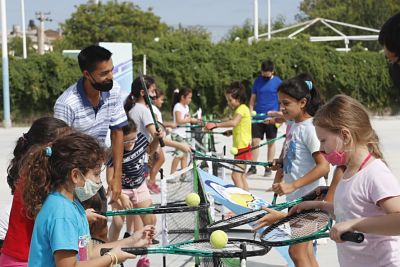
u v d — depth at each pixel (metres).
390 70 3.36
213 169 7.94
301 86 5.21
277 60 29.89
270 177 12.09
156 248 3.62
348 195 3.55
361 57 31.31
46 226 3.38
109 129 6.28
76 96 5.49
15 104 27.47
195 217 5.34
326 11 56.66
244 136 9.77
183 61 28.89
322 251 7.25
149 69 28.59
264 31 55.94
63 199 3.44
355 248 3.55
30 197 3.53
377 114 31.80
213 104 29.39
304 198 4.62
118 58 13.49
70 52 28.12
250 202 5.70
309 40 33.59
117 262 3.53
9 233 3.98
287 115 5.27
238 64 29.39
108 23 49.56
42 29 69.12
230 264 4.66
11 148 17.98
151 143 8.02
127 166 6.55
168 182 6.80
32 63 27.38
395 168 12.73
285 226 4.02
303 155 5.20
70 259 3.34
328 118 3.59
